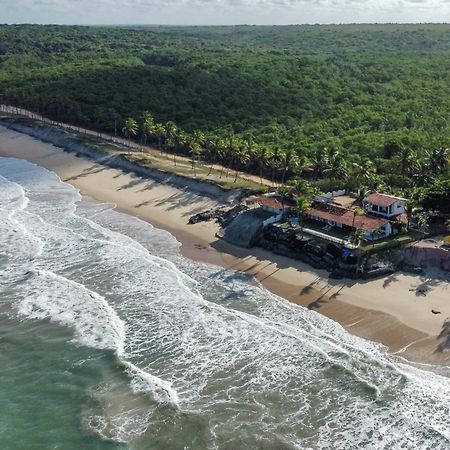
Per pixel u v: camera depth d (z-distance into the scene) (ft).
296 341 187.62
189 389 167.43
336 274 231.71
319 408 157.99
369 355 179.01
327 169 313.53
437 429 148.05
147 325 200.23
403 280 225.76
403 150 353.31
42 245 268.21
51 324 202.08
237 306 211.61
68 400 164.35
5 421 156.35
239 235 269.03
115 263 248.73
